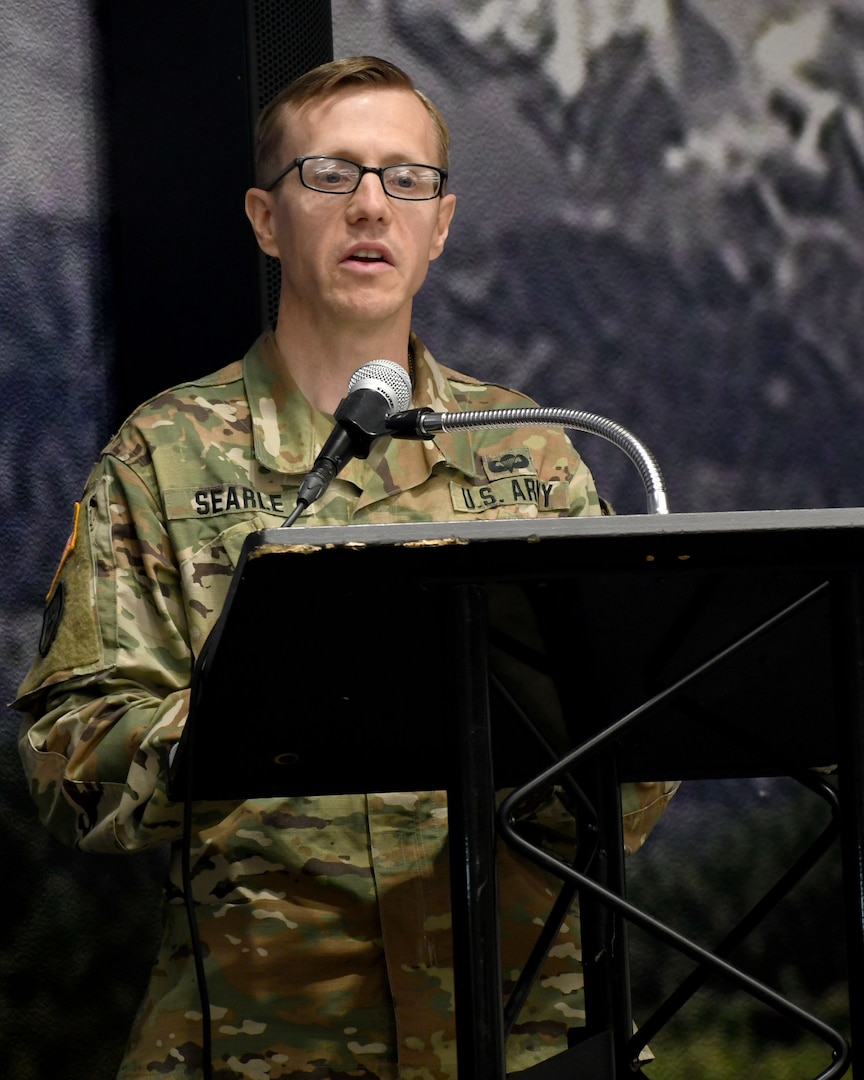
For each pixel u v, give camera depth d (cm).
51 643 666
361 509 705
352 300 716
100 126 919
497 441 752
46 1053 848
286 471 700
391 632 400
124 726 600
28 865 853
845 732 403
